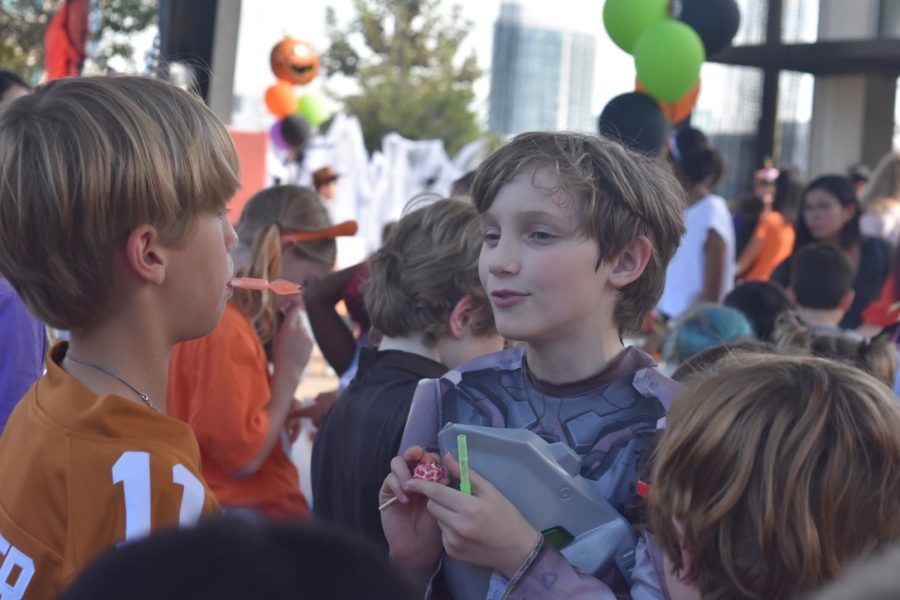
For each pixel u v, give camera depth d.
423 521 1.53
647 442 1.50
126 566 0.64
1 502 1.31
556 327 1.52
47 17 15.77
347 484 2.02
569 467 1.48
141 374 1.35
